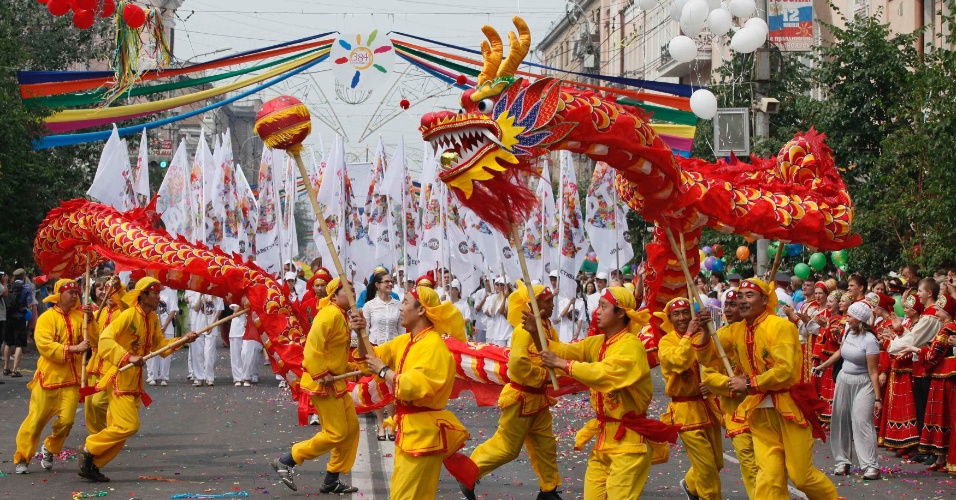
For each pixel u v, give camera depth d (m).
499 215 7.76
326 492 9.87
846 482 10.86
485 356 10.16
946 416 11.39
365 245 20.66
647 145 8.36
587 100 8.00
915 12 25.52
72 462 11.56
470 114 7.47
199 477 10.66
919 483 10.77
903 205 17.41
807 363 14.51
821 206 9.70
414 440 7.50
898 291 14.54
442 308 7.67
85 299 11.34
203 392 19.09
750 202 9.48
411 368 7.50
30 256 26.50
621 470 7.75
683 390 8.98
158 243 11.96
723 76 23.77
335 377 9.58
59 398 10.96
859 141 20.70
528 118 7.61
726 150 16.45
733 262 21.86
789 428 8.32
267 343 11.73
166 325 19.91
